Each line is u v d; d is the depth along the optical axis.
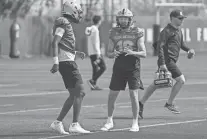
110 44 24.81
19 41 103.00
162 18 119.88
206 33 120.50
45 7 107.81
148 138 22.52
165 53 29.20
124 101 36.03
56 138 22.56
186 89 43.59
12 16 104.31
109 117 24.73
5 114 30.14
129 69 24.20
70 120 27.80
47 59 93.50
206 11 147.62
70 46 23.53
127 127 25.47
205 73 60.28
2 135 23.30
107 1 118.19
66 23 23.39
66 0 23.86
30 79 53.50
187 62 82.19
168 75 28.12
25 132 24.06
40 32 104.56
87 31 43.16
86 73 59.88
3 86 46.56
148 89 28.28
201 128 25.09
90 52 43.25
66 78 23.48
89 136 23.03
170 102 29.62
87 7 105.81
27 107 33.16
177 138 22.52
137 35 24.39
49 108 32.72
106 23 103.81
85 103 34.88
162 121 27.27
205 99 36.97
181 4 121.62
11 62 83.81
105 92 41.75
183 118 28.31
